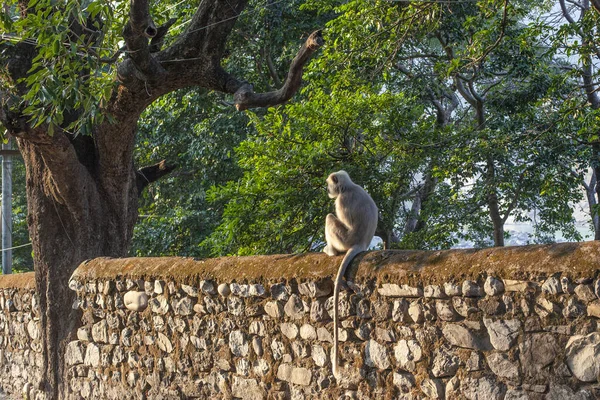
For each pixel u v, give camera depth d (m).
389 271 5.34
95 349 8.77
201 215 20.34
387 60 13.50
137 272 8.02
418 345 5.14
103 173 10.11
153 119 21.09
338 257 5.88
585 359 4.20
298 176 13.67
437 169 14.06
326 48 14.35
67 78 8.36
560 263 4.34
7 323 11.23
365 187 13.87
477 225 17.41
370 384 5.48
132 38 7.96
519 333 4.54
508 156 13.57
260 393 6.45
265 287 6.40
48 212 9.91
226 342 6.86
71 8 8.05
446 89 16.92
